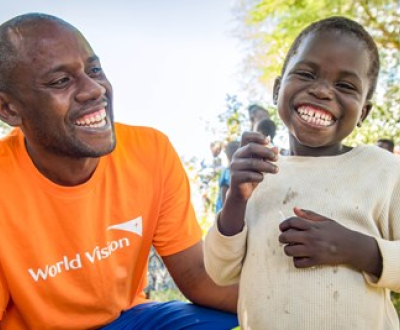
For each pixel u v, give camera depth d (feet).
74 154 6.56
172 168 7.73
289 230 4.99
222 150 25.02
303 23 24.09
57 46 6.31
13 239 6.77
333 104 5.13
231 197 5.25
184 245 7.77
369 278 4.97
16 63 6.32
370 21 23.38
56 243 6.93
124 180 7.30
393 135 21.40
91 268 7.06
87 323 7.28
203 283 7.69
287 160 5.60
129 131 7.70
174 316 7.63
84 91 6.35
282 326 5.00
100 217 7.12
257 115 21.27
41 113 6.40
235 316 7.73
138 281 7.83
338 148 5.56
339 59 5.10
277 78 6.03
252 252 5.39
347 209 5.10
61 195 6.84
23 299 6.91
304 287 4.98
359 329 4.89
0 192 6.74
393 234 5.12
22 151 6.90
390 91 22.08
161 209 7.71
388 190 5.13
